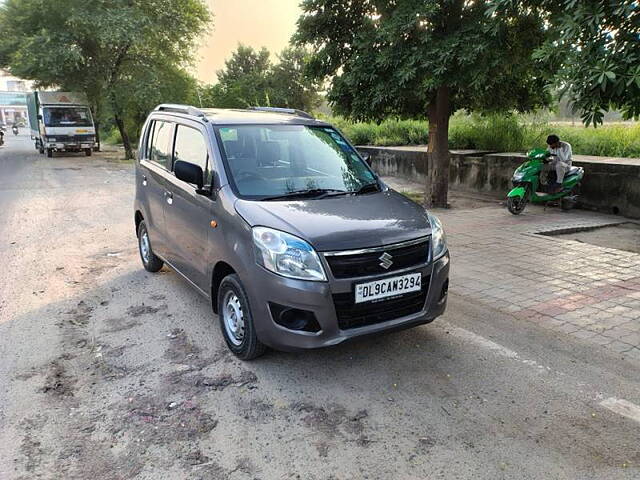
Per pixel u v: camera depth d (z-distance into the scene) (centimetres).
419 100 1007
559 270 609
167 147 530
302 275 331
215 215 402
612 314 477
